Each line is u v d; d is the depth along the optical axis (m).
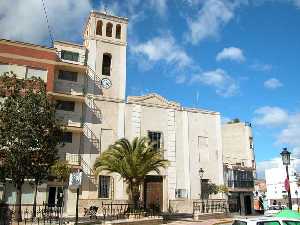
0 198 29.47
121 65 37.91
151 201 35.25
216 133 40.81
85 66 35.34
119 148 27.70
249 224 12.21
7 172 23.80
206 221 27.70
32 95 25.27
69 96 33.91
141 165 26.66
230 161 59.97
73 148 33.47
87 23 40.19
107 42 38.06
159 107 38.31
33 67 32.97
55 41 35.72
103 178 33.75
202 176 38.31
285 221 12.37
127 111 36.56
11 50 32.66
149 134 37.03
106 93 36.38
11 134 23.88
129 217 25.42
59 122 27.77
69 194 31.94
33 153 24.39
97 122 35.03
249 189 51.59
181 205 36.16
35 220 24.23
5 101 24.81
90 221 23.88
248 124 66.62
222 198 38.84
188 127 39.28
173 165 37.06
